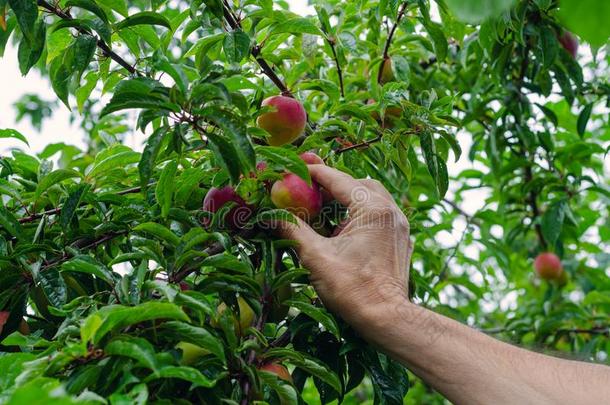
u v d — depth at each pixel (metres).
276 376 1.40
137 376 1.20
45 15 1.71
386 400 1.67
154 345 1.29
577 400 1.36
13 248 1.63
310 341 1.74
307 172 1.55
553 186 3.10
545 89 2.79
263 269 1.65
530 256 3.71
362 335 1.55
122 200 1.73
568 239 3.52
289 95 1.97
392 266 1.57
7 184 1.75
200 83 1.42
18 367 1.18
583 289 3.65
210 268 1.61
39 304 1.70
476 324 3.59
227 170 1.41
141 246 1.47
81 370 1.11
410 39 2.40
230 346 1.38
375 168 2.14
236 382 1.41
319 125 1.93
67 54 1.74
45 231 1.71
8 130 1.95
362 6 2.32
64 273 1.67
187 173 1.62
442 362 1.44
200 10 1.86
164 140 1.55
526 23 2.47
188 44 2.66
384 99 1.83
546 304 3.25
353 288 1.53
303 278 1.69
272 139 1.79
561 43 2.61
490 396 1.39
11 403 0.78
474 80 2.95
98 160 1.86
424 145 1.82
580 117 2.87
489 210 3.12
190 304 1.27
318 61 2.40
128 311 1.11
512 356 1.45
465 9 0.57
